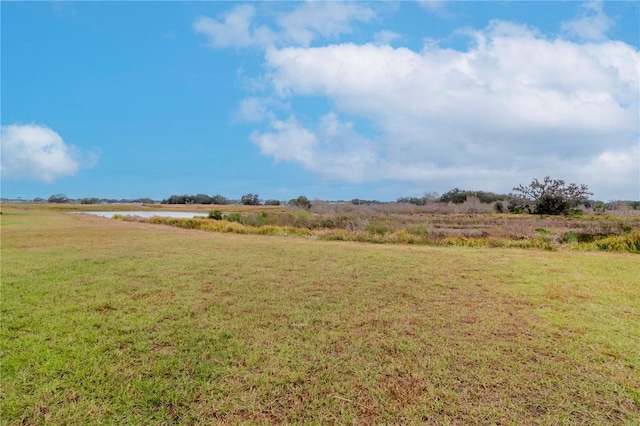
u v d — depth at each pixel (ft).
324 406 6.01
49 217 75.51
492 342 8.46
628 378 6.82
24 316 10.19
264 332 9.11
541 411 5.85
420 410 5.89
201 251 23.00
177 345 8.28
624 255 21.93
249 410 5.90
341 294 12.71
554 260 19.69
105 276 15.47
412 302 11.75
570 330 9.20
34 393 6.30
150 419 5.67
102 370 7.07
